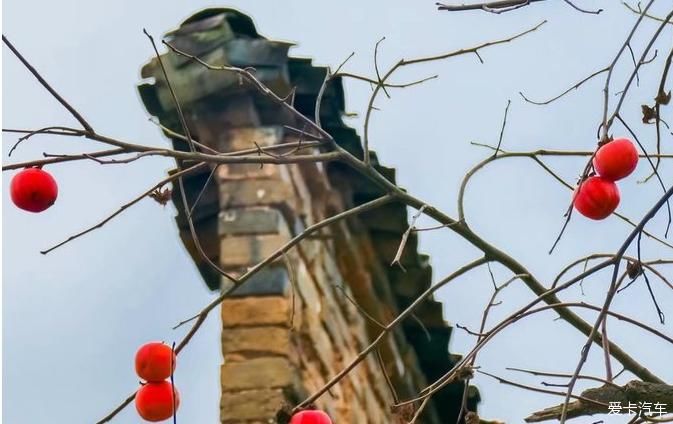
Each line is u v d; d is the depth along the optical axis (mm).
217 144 14359
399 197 12133
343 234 15484
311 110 14930
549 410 11086
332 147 13383
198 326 11273
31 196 11273
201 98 14273
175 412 10344
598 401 10867
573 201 10891
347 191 15484
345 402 14977
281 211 14250
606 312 10242
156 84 14469
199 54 14375
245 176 14289
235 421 13328
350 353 15344
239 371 13547
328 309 14992
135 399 11086
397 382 16156
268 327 13695
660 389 10758
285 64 14516
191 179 14414
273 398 13398
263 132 14367
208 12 14602
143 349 11000
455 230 12070
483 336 11070
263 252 13977
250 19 14672
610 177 10812
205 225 14438
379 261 15820
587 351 10008
